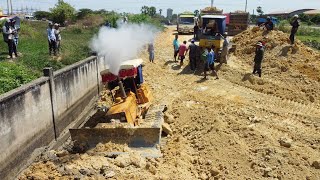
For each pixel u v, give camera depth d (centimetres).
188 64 2317
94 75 1831
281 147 1137
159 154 1135
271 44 2303
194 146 1201
